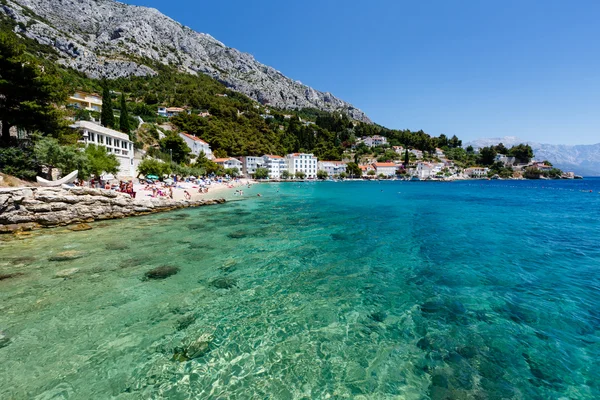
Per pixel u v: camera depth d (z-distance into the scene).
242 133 140.25
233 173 105.12
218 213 29.89
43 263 13.67
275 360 7.23
